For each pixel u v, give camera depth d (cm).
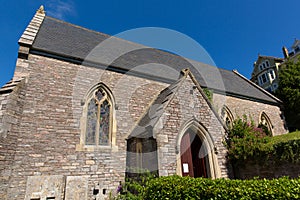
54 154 767
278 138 980
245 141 891
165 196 522
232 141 920
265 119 1681
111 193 815
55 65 906
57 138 793
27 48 858
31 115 773
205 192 465
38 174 715
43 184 709
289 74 2192
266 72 3469
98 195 783
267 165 822
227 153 902
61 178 749
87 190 779
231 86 1683
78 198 745
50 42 1009
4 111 681
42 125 781
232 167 907
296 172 739
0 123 658
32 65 855
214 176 812
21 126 738
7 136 669
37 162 727
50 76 874
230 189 439
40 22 1127
